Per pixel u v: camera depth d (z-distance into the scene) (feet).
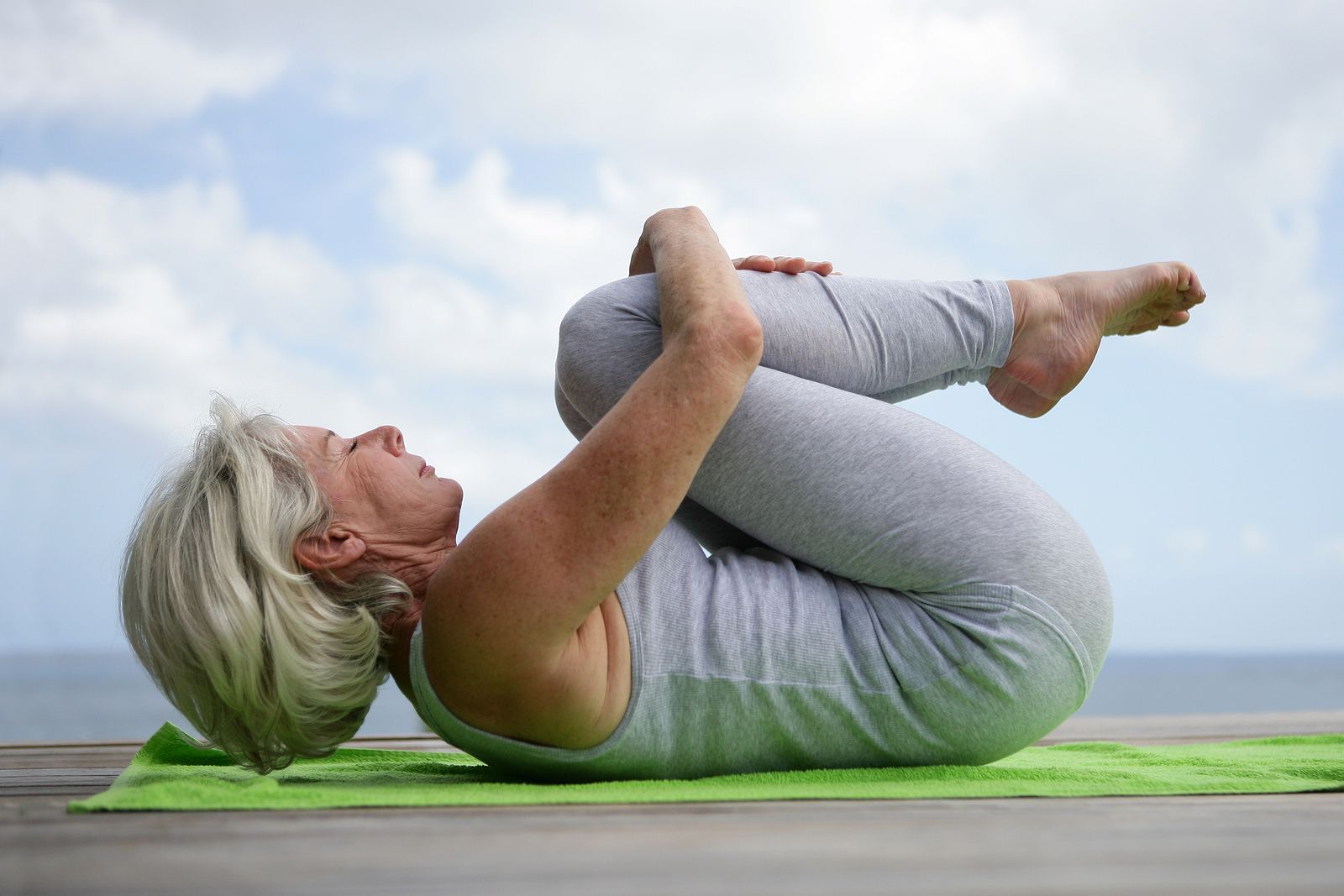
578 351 4.22
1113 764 4.79
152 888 1.97
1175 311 5.09
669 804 3.21
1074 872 2.09
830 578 4.08
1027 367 4.73
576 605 3.38
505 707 3.56
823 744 3.93
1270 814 3.03
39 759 5.88
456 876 2.06
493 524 3.40
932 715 3.90
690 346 3.46
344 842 2.45
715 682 3.77
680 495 3.41
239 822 2.82
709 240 3.97
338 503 3.83
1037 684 3.86
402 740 7.41
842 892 1.91
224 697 3.66
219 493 3.74
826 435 3.90
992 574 3.84
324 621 3.71
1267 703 93.15
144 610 3.69
